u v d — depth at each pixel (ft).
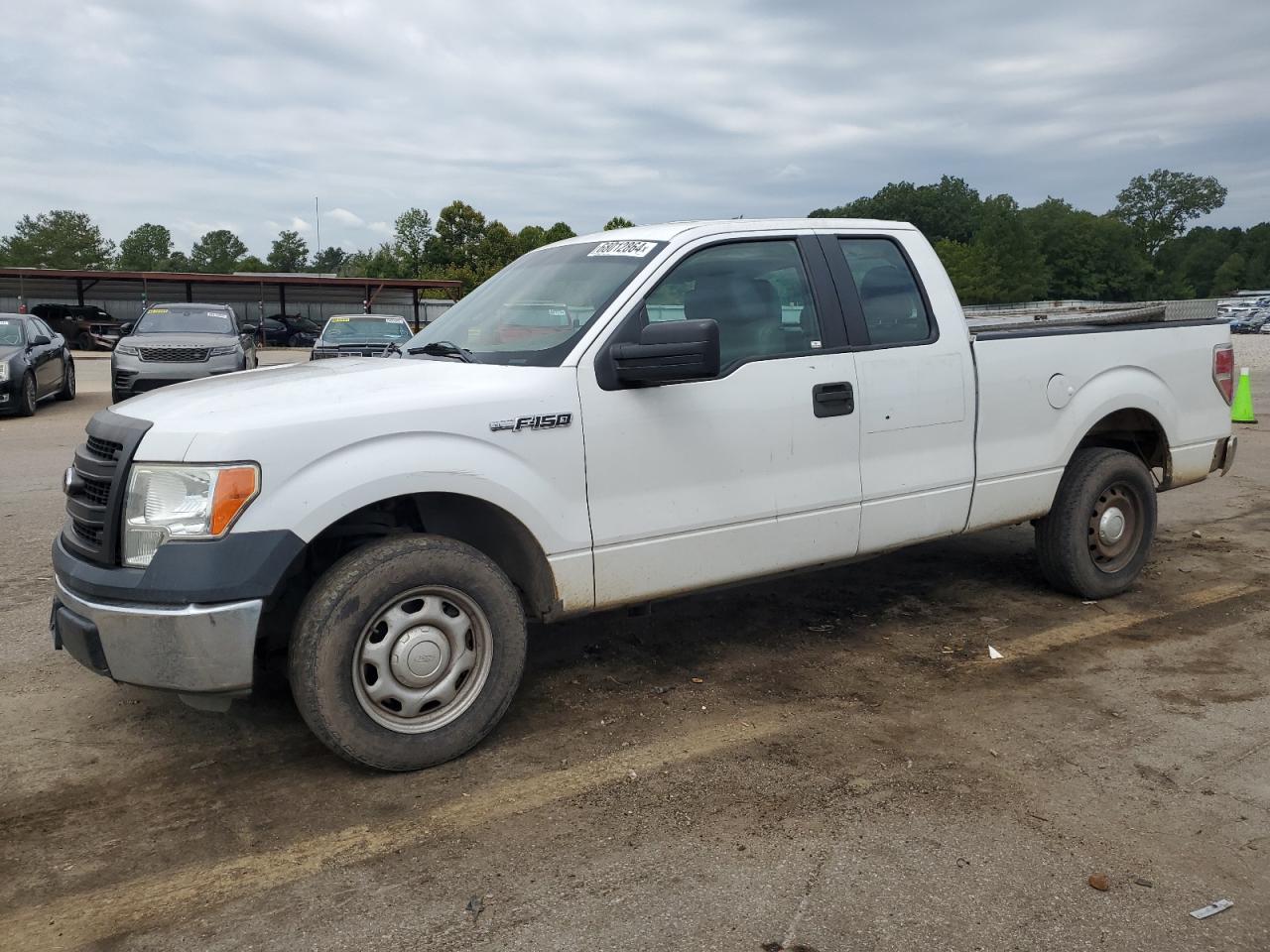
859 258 14.97
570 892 9.13
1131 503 17.89
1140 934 8.48
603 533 12.46
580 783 11.20
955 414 15.33
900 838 10.00
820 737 12.37
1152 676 14.32
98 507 11.06
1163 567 20.03
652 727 12.69
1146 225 426.10
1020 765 11.59
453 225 241.76
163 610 10.31
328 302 166.40
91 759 11.91
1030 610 17.37
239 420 10.61
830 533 14.25
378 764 11.22
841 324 14.38
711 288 13.50
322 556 12.25
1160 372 17.93
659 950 8.29
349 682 10.94
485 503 11.98
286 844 10.02
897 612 17.30
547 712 13.17
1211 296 417.49
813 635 16.16
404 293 171.01
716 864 9.55
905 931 8.51
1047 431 16.51
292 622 12.27
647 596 12.99
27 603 17.78
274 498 10.49
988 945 8.33
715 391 13.12
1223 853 9.73
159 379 47.93
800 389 13.78
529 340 12.87
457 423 11.43
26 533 23.02
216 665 10.40
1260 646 15.53
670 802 10.75
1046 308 24.90
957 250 303.07
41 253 360.48
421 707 11.48
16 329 49.55
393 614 11.23
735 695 13.71
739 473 13.41
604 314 12.62
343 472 10.79
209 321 53.67
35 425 43.96
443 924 8.68
